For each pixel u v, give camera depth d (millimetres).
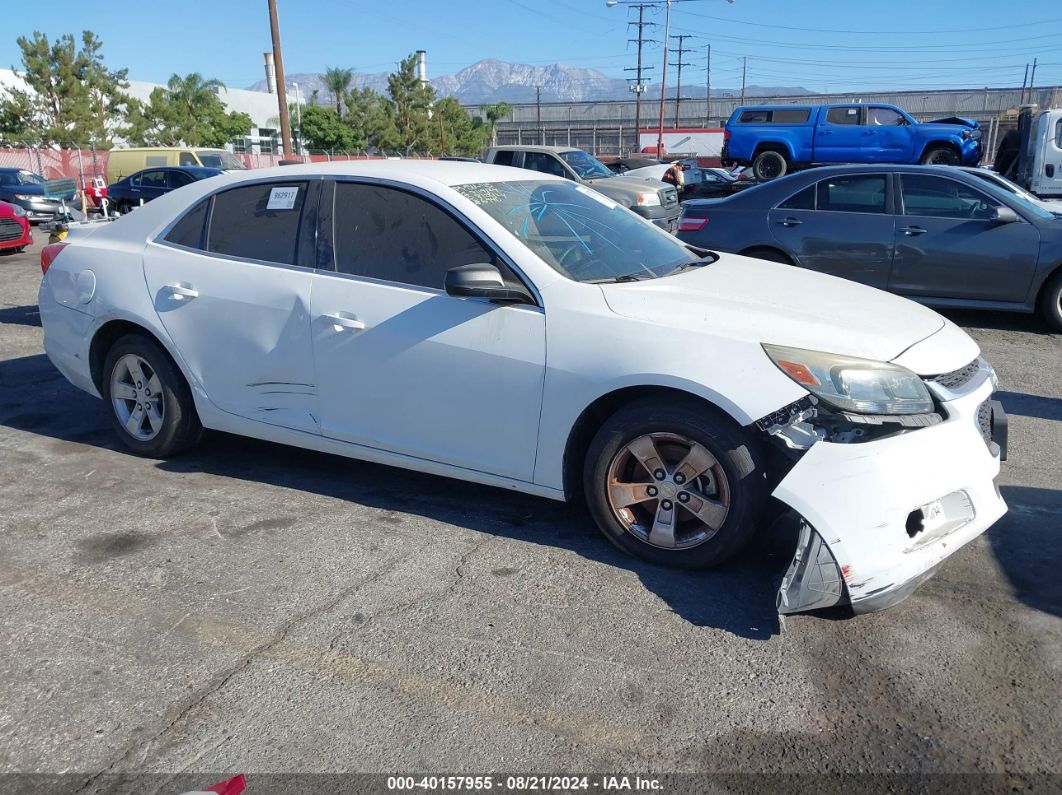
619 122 86250
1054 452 4914
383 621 3164
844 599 2971
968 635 3039
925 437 3066
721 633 3068
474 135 61375
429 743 2539
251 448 5027
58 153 34375
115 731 2602
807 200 8336
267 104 61688
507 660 2924
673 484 3418
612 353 3398
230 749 2521
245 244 4355
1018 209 7730
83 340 4844
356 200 4086
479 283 3451
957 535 3098
